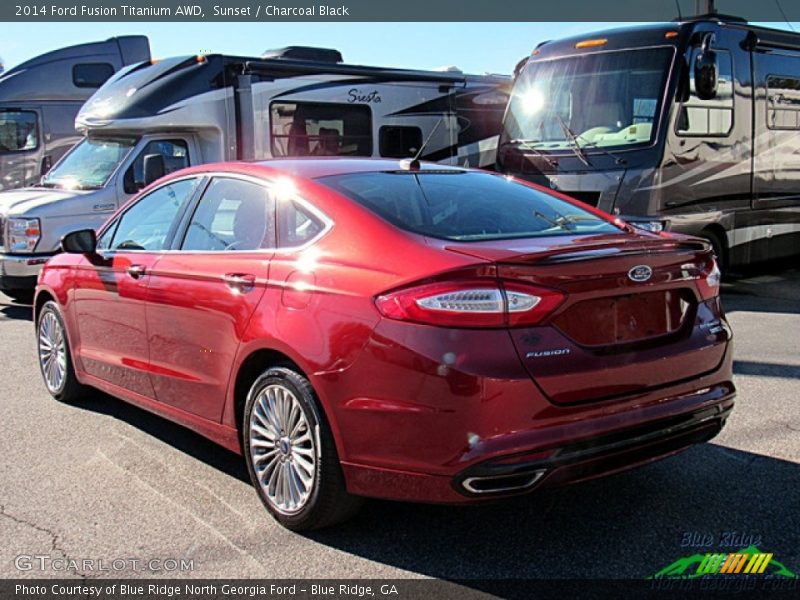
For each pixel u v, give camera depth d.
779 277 12.10
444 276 3.38
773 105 10.86
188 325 4.54
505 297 3.35
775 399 5.86
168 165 10.90
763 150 10.75
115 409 5.94
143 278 4.92
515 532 3.92
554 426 3.38
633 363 3.60
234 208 4.57
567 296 3.45
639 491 4.34
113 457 4.96
